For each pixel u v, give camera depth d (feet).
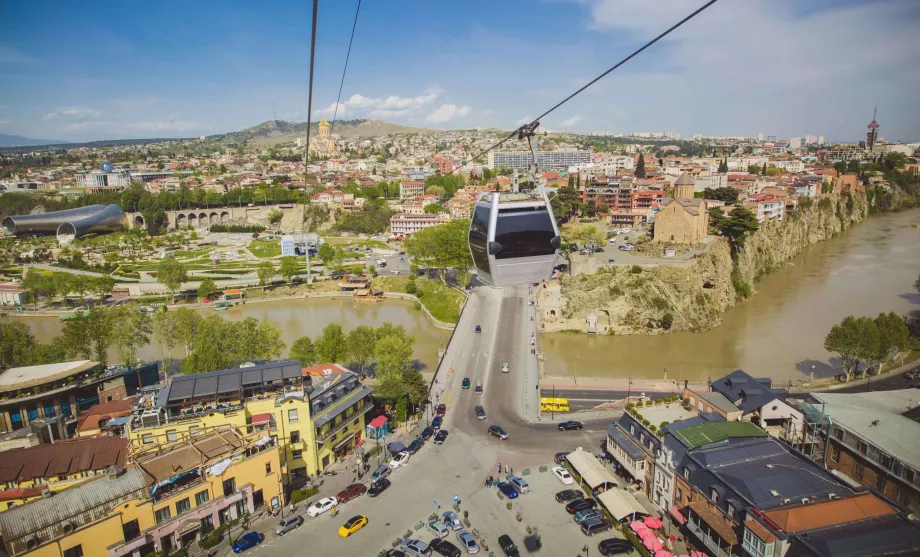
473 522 242.78
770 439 235.81
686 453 228.84
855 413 262.88
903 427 247.09
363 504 257.55
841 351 407.23
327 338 407.64
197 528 223.92
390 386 344.69
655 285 581.12
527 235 120.88
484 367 428.15
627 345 526.98
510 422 338.54
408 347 372.58
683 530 228.22
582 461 273.95
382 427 322.34
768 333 537.65
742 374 291.99
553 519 243.40
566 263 643.04
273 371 285.64
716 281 612.29
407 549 222.48
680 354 492.95
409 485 272.51
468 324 537.24
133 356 448.65
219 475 233.14
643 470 260.83
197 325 446.19
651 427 256.93
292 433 276.82
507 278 124.26
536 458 296.10
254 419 268.82
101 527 200.85
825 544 169.58
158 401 262.67
